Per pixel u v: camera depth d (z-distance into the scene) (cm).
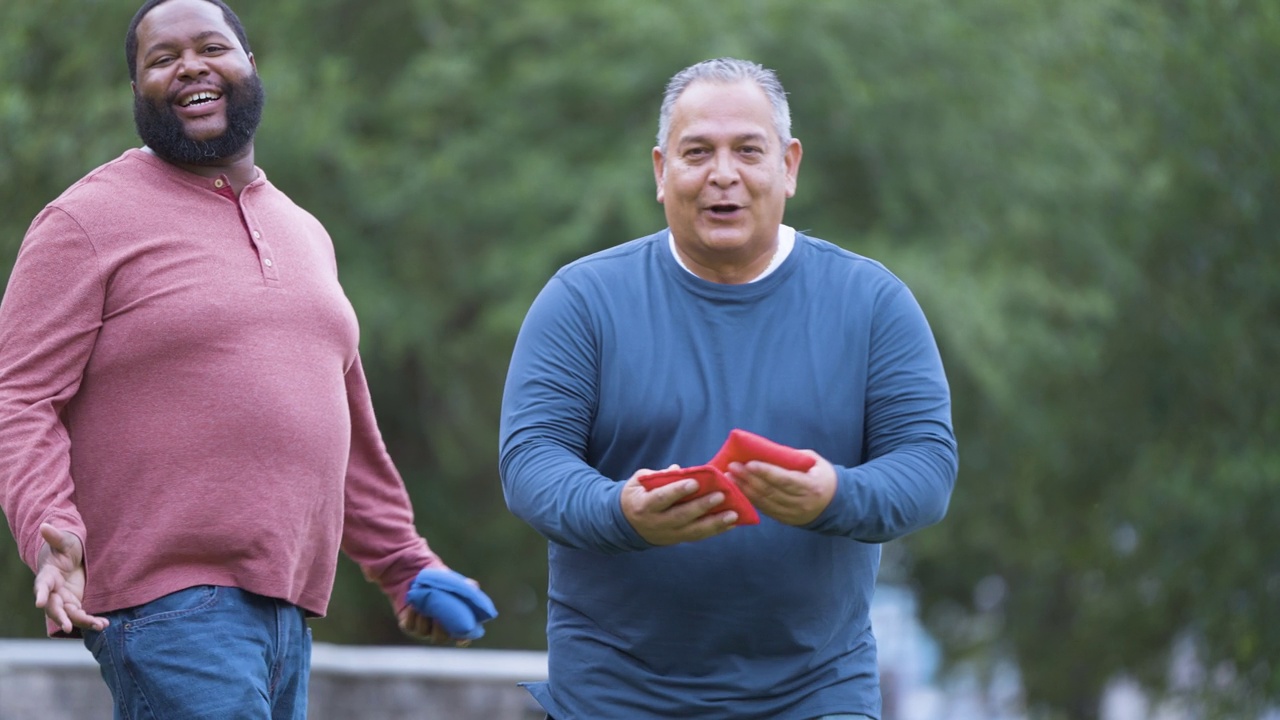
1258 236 4675
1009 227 4250
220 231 1041
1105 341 4856
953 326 3819
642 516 875
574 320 1000
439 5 4122
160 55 1034
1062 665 5378
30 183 3712
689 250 998
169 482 998
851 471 918
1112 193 4500
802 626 987
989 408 4325
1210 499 4622
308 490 1034
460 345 3997
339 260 3869
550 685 1041
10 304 1000
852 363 995
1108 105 4459
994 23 4275
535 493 943
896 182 4119
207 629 991
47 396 986
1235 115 4538
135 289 1006
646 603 985
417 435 4412
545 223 3897
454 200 3909
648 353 995
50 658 1892
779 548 974
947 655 6366
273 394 1018
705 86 980
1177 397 4919
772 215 984
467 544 4494
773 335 997
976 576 5994
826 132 4109
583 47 3922
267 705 1012
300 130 3662
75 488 1002
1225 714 4625
